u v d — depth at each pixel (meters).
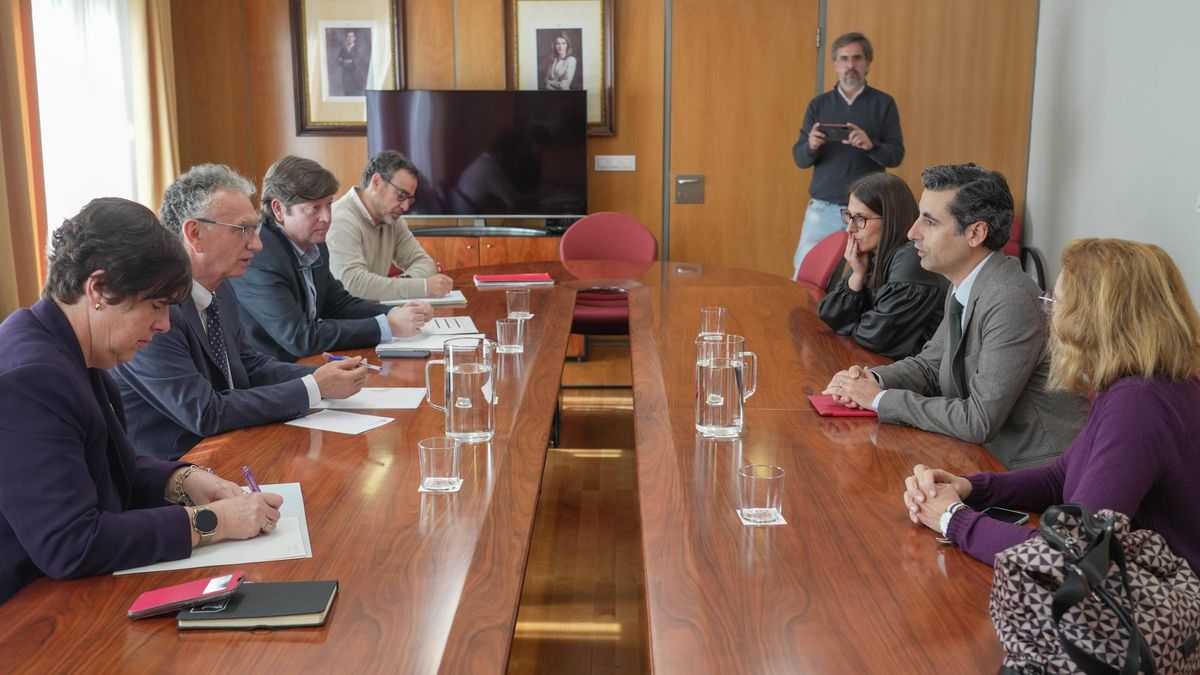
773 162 6.77
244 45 6.76
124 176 5.98
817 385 2.66
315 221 3.23
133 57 6.02
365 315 3.63
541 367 2.85
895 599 1.44
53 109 5.27
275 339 3.15
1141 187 5.26
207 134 6.83
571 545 3.50
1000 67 6.58
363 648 1.29
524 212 6.76
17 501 1.47
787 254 6.87
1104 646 1.17
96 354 1.64
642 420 2.33
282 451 2.09
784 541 1.63
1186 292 1.64
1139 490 1.55
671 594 1.45
